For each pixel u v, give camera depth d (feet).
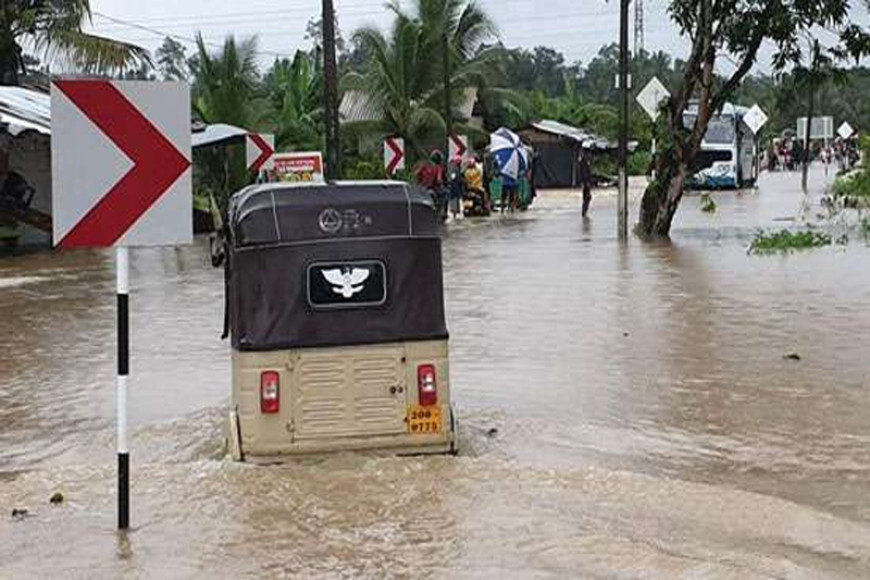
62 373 39.45
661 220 91.86
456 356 40.57
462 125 159.63
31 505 24.00
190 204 22.25
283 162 81.56
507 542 21.35
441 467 25.66
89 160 21.90
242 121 132.36
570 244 85.71
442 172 117.08
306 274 25.63
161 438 30.17
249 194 26.37
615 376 36.83
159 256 83.87
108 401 34.88
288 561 20.57
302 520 22.59
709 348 41.22
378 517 22.72
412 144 153.99
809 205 133.90
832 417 31.32
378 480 24.75
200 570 20.26
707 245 82.94
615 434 29.81
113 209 22.00
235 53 132.98
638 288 58.29
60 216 21.84
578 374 37.22
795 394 34.01
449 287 60.03
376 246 25.89
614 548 20.99
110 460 28.17
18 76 118.62
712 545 21.36
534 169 158.40
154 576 20.04
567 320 48.19
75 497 24.47
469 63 160.35
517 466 26.16
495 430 30.09
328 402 25.80
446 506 23.30
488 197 127.85
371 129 152.66
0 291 63.31
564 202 153.58
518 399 33.81
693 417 31.53
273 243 25.55
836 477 26.09
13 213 92.22
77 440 30.40
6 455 29.17
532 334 44.78
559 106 239.09
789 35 86.22
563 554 20.72
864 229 90.79
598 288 58.59
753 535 21.98
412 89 155.02
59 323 50.80
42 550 21.34
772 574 19.81
